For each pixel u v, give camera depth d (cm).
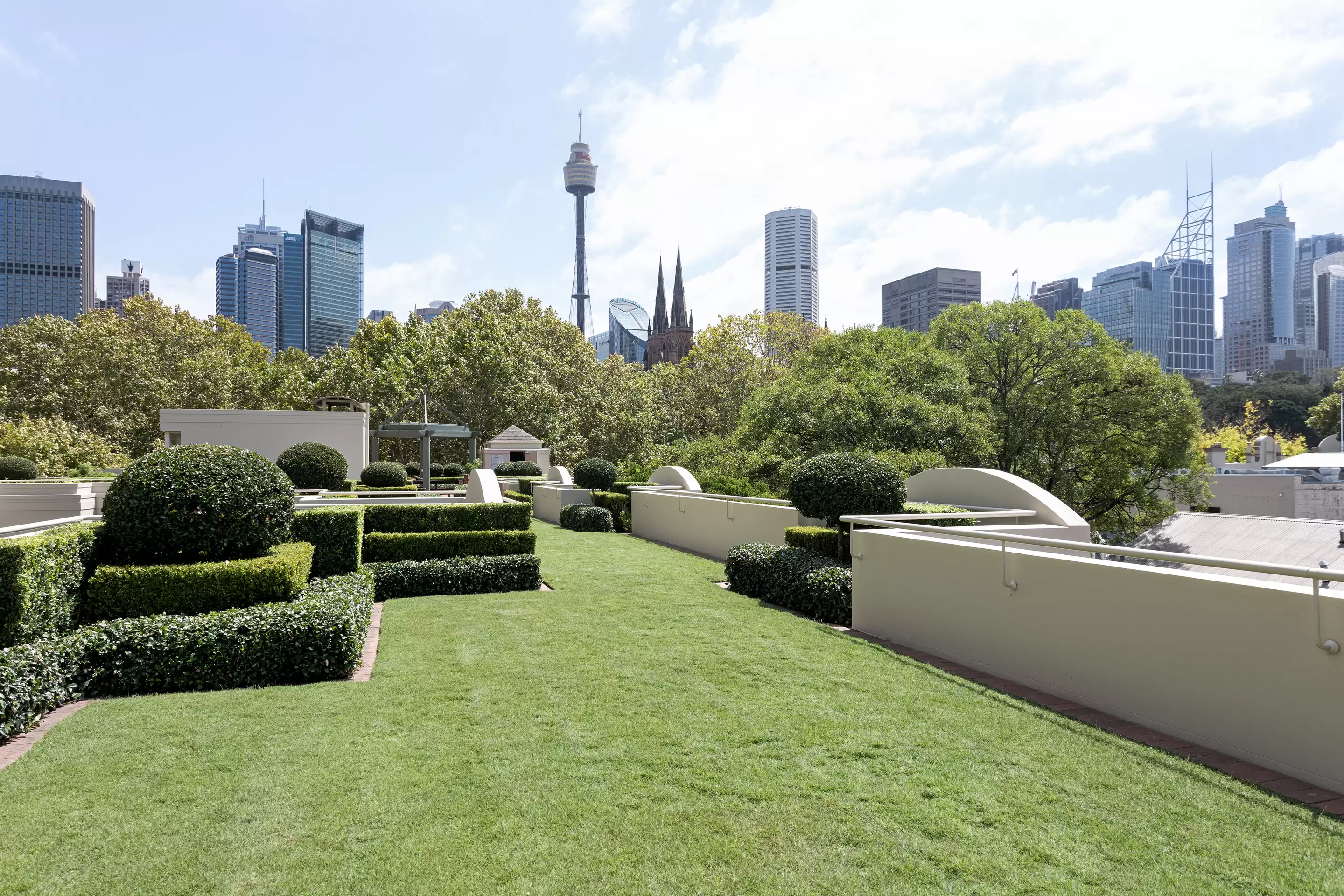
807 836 305
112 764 383
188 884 271
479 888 268
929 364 2230
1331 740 343
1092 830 308
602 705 475
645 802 336
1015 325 2458
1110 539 2417
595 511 1725
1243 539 1492
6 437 2631
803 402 2133
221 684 532
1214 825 311
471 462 3425
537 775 366
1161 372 2306
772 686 516
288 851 294
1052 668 501
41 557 530
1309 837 300
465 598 864
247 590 627
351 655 554
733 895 263
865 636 686
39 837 304
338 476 1920
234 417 2597
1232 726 387
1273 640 368
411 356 4184
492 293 4856
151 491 644
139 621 546
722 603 825
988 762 382
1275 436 5606
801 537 912
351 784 357
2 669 427
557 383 4766
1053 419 2325
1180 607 416
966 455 1947
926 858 287
